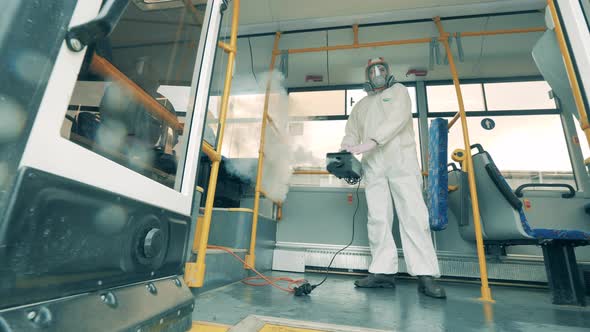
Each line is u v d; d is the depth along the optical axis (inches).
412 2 109.3
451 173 95.3
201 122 40.1
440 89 141.9
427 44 121.8
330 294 65.6
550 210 113.1
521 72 134.4
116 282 23.4
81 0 20.0
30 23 16.5
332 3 111.2
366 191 84.1
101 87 34.1
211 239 85.2
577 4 33.2
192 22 46.8
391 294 69.4
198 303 47.5
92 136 32.1
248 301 51.8
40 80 17.1
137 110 36.9
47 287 17.4
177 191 34.3
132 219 25.1
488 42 119.6
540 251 109.4
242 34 125.6
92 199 20.6
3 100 15.1
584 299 63.6
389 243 79.0
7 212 15.0
